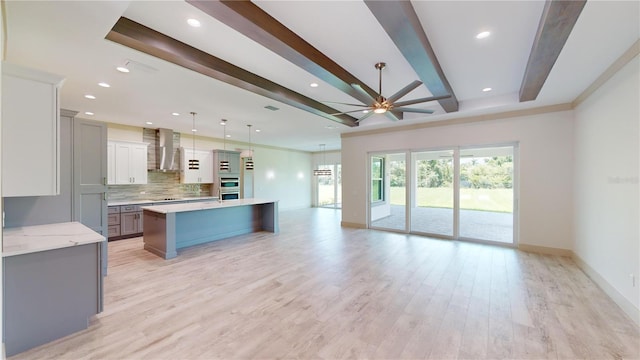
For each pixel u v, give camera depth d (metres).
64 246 2.22
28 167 2.09
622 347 2.09
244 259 4.31
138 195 6.61
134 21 2.40
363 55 3.06
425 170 6.30
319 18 2.37
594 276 3.42
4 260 1.98
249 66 3.33
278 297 2.96
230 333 2.28
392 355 2.01
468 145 5.39
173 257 4.39
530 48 2.88
